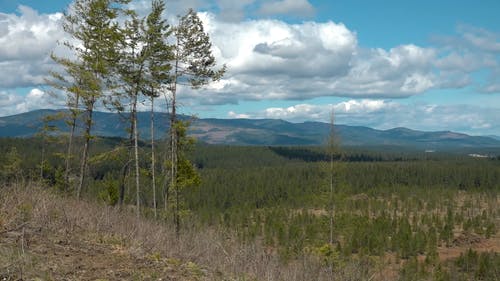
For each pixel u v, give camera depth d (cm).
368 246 6103
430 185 13475
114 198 2412
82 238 922
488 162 18100
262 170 14562
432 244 7381
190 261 916
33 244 790
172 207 2266
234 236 1176
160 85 2548
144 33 2462
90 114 2497
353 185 12875
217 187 11750
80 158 2566
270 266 938
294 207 10462
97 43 2406
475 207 11475
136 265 793
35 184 1187
